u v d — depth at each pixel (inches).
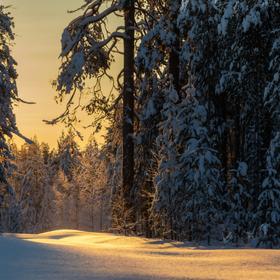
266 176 809.5
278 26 813.9
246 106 869.2
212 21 904.3
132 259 350.3
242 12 813.9
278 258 368.5
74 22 1138.0
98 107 1182.9
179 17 924.6
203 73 931.3
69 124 1170.6
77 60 1086.4
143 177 1102.4
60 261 322.0
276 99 777.6
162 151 910.4
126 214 1019.9
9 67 1379.2
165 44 1037.2
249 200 866.1
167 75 1099.3
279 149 791.7
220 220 856.9
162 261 349.7
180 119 908.0
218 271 310.8
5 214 2367.1
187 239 867.4
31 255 339.6
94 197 4205.2
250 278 287.0
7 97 1368.1
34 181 3838.6
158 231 926.4
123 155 1099.3
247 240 852.0
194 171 862.5
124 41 1128.2
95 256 353.7
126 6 1104.8
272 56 783.7
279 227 778.8
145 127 1115.3
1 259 319.6
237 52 842.2
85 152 4264.3
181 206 876.6
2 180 1439.5
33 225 3580.2
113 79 1181.1
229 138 989.8
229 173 893.2
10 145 1475.1
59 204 4554.6
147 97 1128.2
